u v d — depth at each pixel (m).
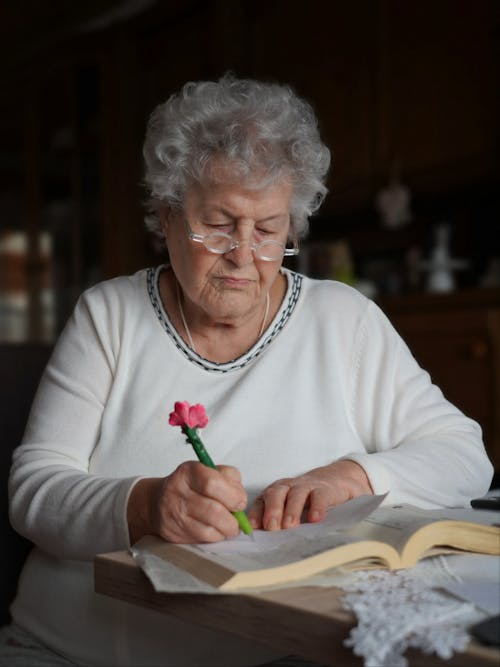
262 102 1.16
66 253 4.88
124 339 1.30
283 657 1.13
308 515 0.95
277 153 1.13
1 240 5.16
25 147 5.08
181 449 1.22
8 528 1.45
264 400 1.25
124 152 4.66
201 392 1.26
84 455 1.26
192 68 4.47
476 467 1.21
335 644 0.66
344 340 1.31
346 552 0.78
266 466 1.21
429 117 3.68
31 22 5.23
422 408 1.27
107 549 1.04
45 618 1.20
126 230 4.64
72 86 4.84
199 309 1.26
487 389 3.16
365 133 3.96
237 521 0.90
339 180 4.10
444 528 0.85
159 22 4.60
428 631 0.62
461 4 3.50
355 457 1.10
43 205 4.98
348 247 4.39
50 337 4.91
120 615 1.13
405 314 3.49
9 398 1.50
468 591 0.71
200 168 1.12
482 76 3.44
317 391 1.28
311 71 4.18
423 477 1.12
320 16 4.10
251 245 1.15
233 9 4.33
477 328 3.19
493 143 3.41
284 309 1.32
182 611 0.77
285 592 0.72
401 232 4.16
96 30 4.75
